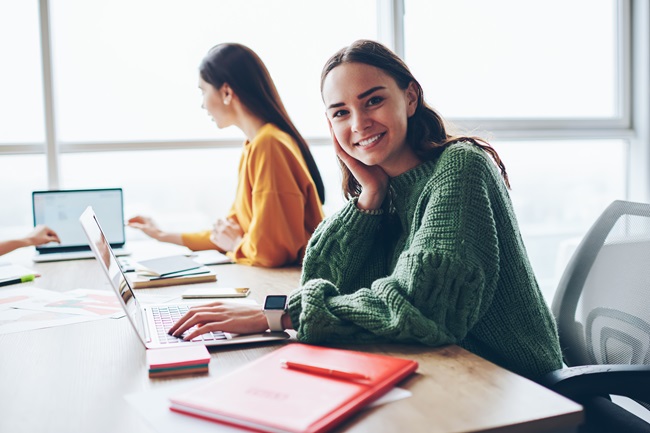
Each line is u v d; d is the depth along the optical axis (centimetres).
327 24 265
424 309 97
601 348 121
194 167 253
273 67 259
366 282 128
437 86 277
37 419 72
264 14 257
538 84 291
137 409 73
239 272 176
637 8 296
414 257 99
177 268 165
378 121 115
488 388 77
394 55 119
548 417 68
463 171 106
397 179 122
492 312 111
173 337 104
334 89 117
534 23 288
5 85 238
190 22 251
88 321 118
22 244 201
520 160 290
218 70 203
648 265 118
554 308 131
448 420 67
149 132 250
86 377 86
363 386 74
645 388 99
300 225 188
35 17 239
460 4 277
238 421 66
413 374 82
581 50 296
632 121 302
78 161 246
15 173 241
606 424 105
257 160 190
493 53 284
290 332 108
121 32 246
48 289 152
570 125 294
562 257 299
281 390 73
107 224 225
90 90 245
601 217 131
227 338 102
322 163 264
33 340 106
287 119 204
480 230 102
